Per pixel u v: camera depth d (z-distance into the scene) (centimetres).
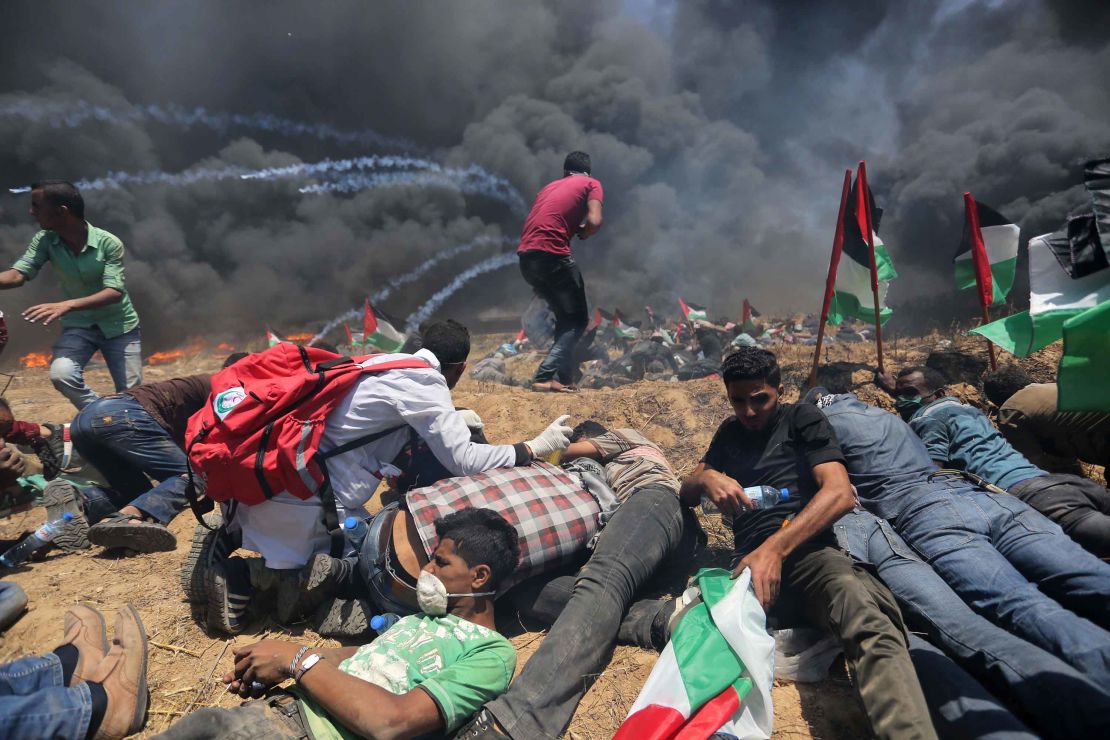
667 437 495
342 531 315
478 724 233
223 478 292
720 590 258
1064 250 210
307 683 223
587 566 295
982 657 236
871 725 214
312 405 299
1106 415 359
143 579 356
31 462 505
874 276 483
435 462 363
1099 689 207
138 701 253
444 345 350
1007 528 286
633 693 262
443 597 256
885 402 488
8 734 223
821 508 272
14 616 321
